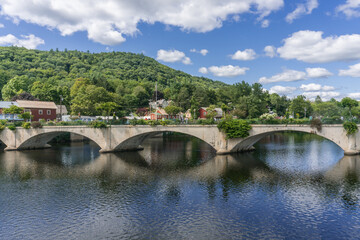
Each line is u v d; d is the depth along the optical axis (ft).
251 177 124.57
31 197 99.30
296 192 101.91
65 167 150.82
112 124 195.83
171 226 73.97
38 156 187.11
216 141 180.14
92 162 164.45
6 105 255.70
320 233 69.67
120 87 472.03
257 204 89.81
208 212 83.41
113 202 92.94
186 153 199.82
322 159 166.50
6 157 183.32
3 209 87.56
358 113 308.81
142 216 80.79
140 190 106.42
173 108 363.15
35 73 518.78
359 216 79.71
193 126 180.24
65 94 369.71
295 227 73.05
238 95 455.22
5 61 570.87
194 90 453.99
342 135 160.97
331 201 92.07
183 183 115.65
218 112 378.73
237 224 75.00
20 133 210.18
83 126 197.36
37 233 70.64
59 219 79.25
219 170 139.33
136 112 424.46
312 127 160.76
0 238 67.92
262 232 70.23
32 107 260.83
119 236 68.74
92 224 75.72
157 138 318.04
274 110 466.29
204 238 67.26
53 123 202.39
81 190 107.24
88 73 652.89
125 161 167.53
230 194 100.12
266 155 183.11
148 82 609.42
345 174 126.82
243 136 172.86
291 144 246.88
